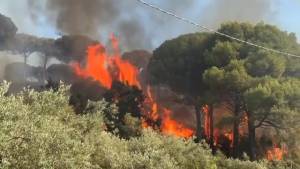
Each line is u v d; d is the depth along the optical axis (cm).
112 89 7612
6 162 1091
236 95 7775
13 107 1260
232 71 7638
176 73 9812
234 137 7569
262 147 7244
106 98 7500
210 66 8912
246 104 7281
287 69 8912
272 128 7475
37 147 1214
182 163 2994
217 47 8838
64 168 1313
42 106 1655
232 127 8106
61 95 1738
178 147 3027
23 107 1318
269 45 8625
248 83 7612
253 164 3866
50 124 1408
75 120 2053
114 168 2156
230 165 3788
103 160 2167
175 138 3083
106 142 2289
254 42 8712
